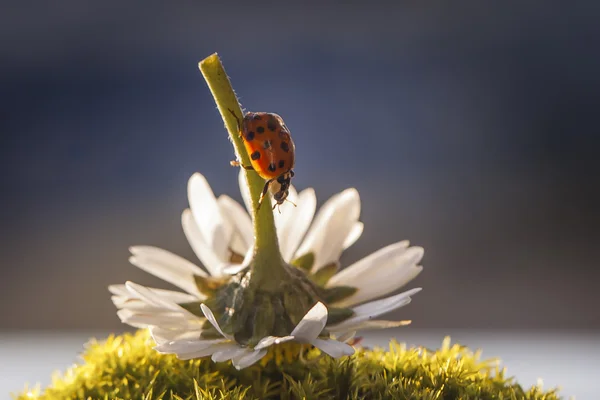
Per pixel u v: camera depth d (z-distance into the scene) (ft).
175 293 0.38
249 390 0.37
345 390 0.37
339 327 0.37
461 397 0.37
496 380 0.38
